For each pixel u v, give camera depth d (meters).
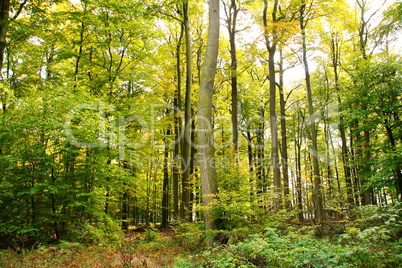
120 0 12.33
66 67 14.35
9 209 8.98
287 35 12.56
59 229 9.65
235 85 14.15
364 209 5.61
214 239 7.58
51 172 9.57
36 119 8.77
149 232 11.57
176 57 17.52
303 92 23.98
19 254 7.42
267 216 8.04
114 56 15.22
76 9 13.23
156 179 19.56
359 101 11.19
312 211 10.36
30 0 11.43
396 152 9.70
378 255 4.17
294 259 4.18
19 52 14.15
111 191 12.10
